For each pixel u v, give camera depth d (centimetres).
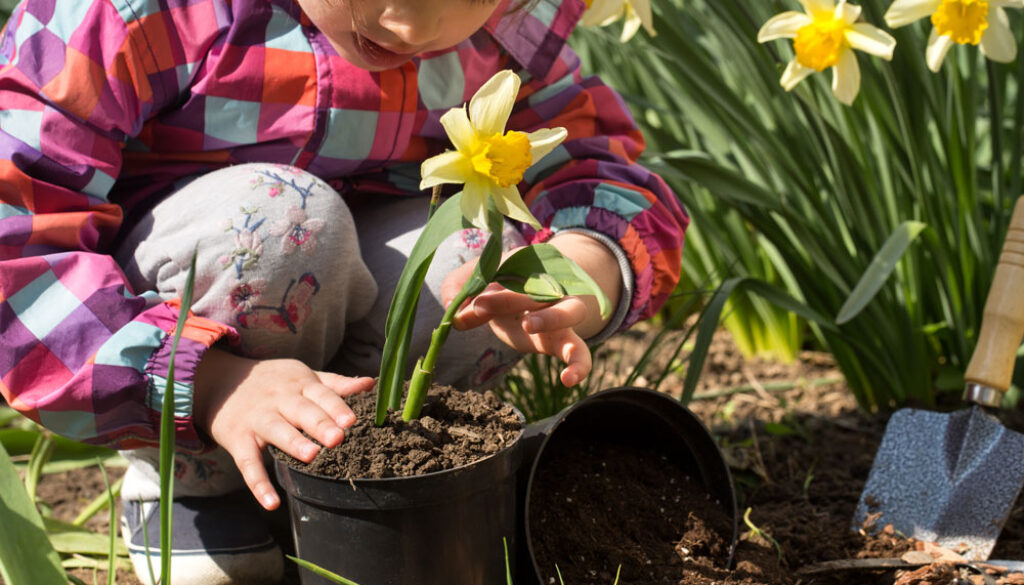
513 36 134
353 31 101
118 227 120
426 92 129
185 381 104
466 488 95
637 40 185
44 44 113
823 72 173
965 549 132
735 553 121
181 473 122
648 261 131
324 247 118
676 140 199
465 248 128
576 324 105
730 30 168
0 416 176
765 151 172
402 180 141
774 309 209
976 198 174
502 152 84
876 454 155
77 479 166
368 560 96
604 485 119
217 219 115
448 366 130
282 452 100
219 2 118
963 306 180
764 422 179
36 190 109
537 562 109
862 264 177
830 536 131
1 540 86
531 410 151
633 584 110
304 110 122
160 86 117
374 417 102
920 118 167
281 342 120
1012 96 250
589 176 135
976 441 140
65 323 105
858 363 183
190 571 118
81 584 101
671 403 120
